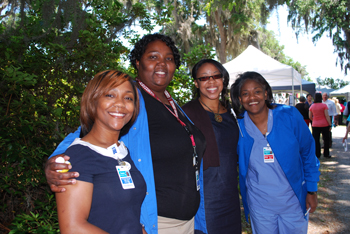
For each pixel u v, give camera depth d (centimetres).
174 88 412
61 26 316
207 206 191
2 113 232
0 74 223
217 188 194
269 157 195
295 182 195
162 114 158
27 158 210
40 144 255
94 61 337
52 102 319
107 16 390
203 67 214
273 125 197
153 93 168
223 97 227
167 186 148
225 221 193
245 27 1650
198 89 227
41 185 263
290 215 197
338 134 1202
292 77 708
